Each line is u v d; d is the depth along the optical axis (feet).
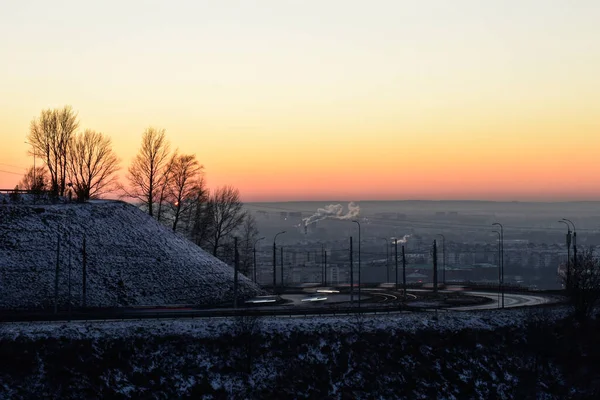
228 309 296.71
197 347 238.07
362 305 319.06
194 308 306.55
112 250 349.61
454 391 237.25
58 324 242.37
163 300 323.16
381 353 244.63
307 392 227.61
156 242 371.15
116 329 239.30
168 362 231.71
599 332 275.80
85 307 298.35
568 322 279.49
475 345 256.52
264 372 233.55
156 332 241.14
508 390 242.99
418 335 254.88
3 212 356.18
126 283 326.65
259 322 249.14
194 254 378.53
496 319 273.95
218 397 223.30
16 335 227.81
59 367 220.84
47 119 417.90
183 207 439.63
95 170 428.97
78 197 397.80
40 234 345.51
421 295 387.55
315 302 341.21
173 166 437.58
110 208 387.96
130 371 226.17
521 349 260.01
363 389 231.30
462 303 335.06
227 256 471.21
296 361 237.66
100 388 218.59
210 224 452.35
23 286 307.78
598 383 247.70
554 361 258.78
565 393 245.24
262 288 415.03
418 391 234.38
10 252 328.70
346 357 240.94
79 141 423.64
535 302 344.28
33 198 397.39
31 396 211.41
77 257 335.06
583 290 282.36
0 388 211.41
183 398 221.66
